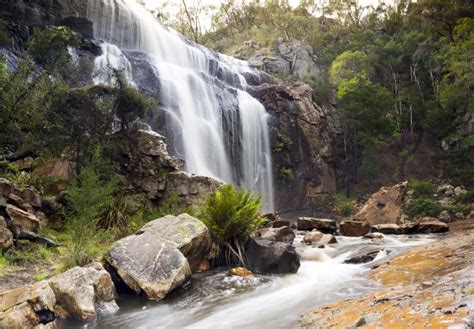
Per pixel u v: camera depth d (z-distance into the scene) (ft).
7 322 19.39
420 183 121.60
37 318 20.45
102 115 52.21
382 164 142.51
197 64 129.08
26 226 36.78
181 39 135.74
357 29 204.23
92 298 24.09
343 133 149.69
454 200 112.47
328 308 21.86
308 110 140.56
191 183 56.49
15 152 45.78
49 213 43.01
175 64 120.26
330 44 200.54
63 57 67.26
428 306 16.98
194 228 34.22
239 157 113.70
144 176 55.06
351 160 145.79
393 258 35.50
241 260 35.88
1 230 32.09
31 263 31.58
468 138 126.21
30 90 45.75
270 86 137.18
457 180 124.47
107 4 110.83
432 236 57.82
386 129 139.23
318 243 50.96
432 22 158.40
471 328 13.57
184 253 31.68
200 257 34.76
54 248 35.45
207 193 56.49
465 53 116.67
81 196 35.14
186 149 93.40
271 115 130.72
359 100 137.08
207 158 100.63
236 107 117.29
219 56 151.84
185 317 23.67
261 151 123.13
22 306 20.24
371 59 159.02
